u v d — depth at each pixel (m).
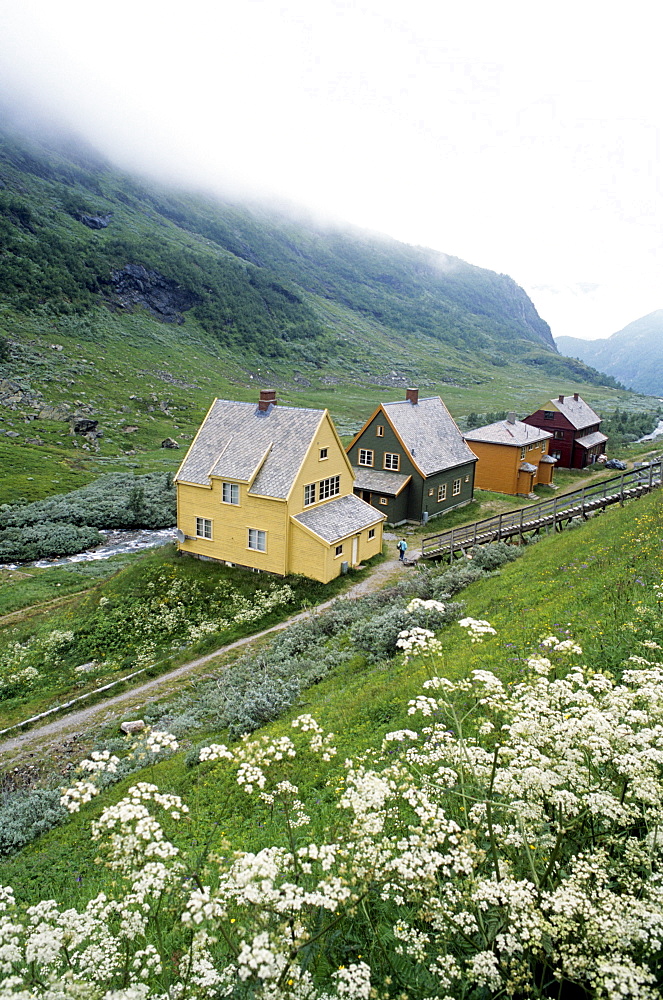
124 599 37.28
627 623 14.21
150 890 7.43
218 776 16.66
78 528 62.88
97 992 6.09
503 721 13.16
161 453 99.50
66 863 15.16
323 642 27.52
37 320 148.62
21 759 23.61
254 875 6.66
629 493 35.44
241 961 5.57
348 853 7.23
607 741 6.83
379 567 40.81
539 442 67.75
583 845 7.50
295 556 38.16
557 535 31.80
